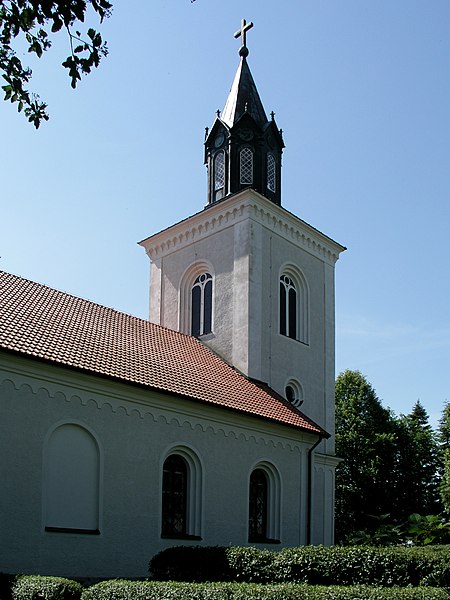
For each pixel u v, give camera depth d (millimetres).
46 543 16594
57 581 12766
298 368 30062
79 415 18078
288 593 10867
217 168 31672
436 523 28125
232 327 28594
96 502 18047
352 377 52438
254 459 23219
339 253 34406
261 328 28531
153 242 33688
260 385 27359
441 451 52000
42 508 16688
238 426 22812
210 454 21562
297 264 31422
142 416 19688
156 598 11344
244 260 28859
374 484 46656
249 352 27594
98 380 18562
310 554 15180
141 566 18609
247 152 31281
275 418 23750
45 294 24203
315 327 31766
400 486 47469
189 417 21109
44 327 20281
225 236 30125
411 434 50312
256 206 29438
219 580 15648
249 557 15641
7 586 13375
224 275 29688
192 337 29844
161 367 22297
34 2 7961
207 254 30812
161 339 26391
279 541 23547
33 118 9109
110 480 18422
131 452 19125
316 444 26047
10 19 8211
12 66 8672
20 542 16078
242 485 22469
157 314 32594
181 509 20719
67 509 17391
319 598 10703
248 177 31031
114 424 18906
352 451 48156
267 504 23953
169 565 16328
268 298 29359
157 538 19250
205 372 24703
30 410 16953
